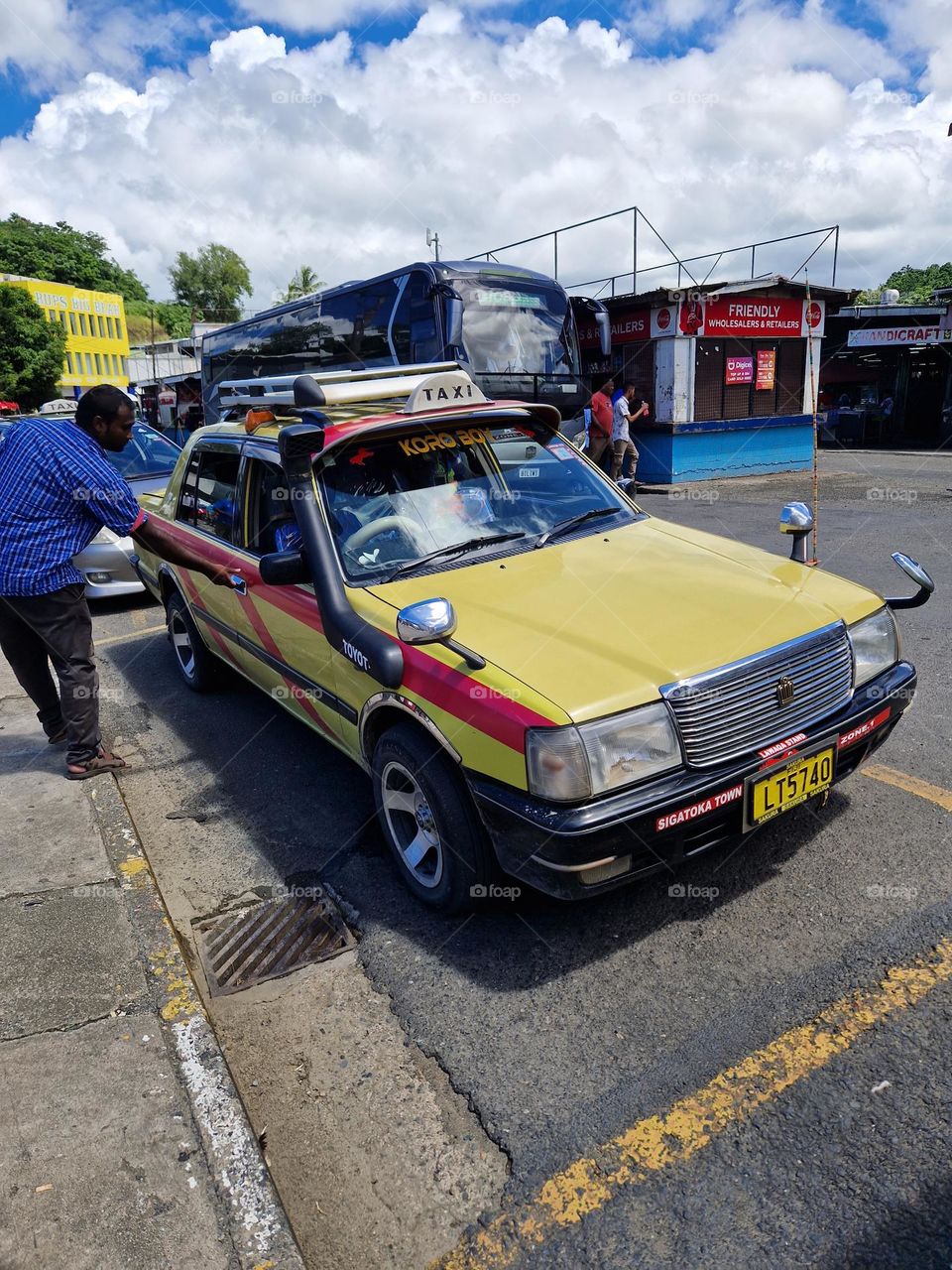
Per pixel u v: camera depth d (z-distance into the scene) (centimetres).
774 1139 218
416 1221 207
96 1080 238
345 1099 245
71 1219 199
